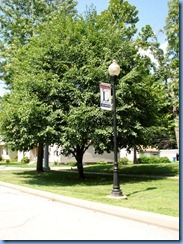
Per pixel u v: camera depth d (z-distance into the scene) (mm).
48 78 15609
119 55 16141
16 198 11414
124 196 10227
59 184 15289
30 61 16781
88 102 15117
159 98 19750
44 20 25906
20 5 26453
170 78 23312
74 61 16188
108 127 14648
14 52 23609
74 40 16484
